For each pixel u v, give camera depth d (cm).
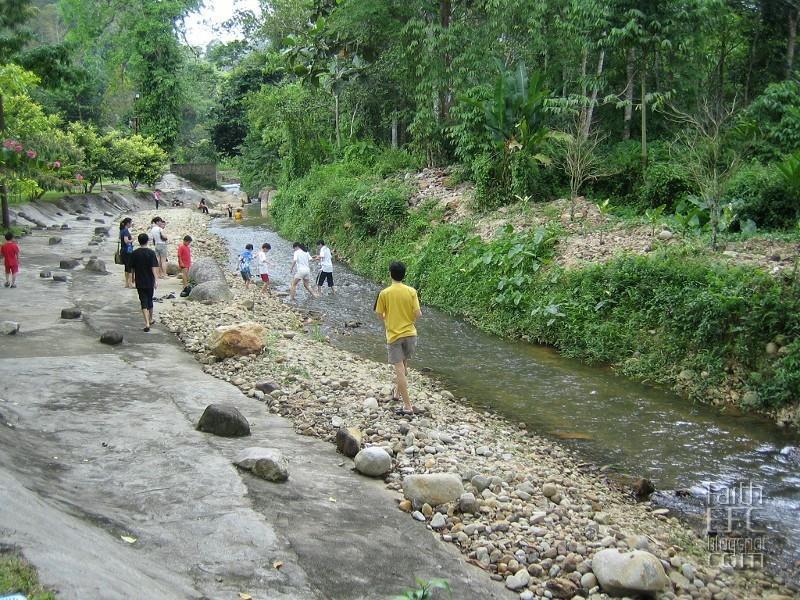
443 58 2300
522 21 2188
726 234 1408
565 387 1055
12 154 2180
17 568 312
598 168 1884
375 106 3019
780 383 926
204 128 6512
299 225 2759
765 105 1891
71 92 5059
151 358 995
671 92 2039
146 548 446
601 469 760
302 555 471
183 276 1655
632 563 488
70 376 859
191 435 681
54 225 2836
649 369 1093
